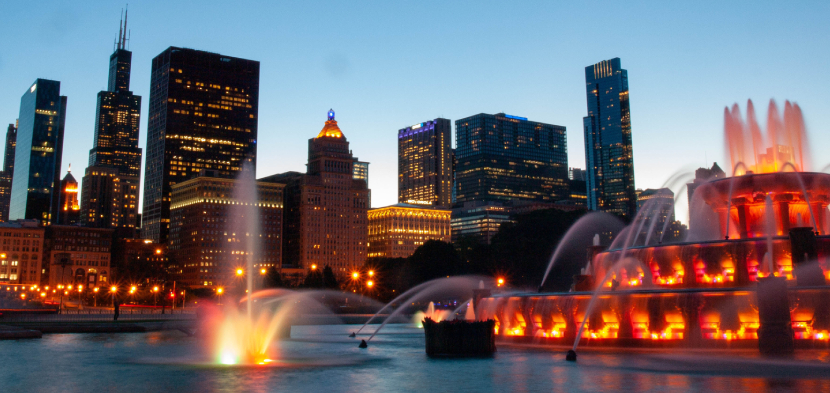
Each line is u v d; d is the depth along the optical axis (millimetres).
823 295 43250
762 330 42844
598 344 49656
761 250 50906
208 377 35375
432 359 43844
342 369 38688
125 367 40281
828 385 30094
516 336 55281
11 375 36375
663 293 47125
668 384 30953
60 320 99750
